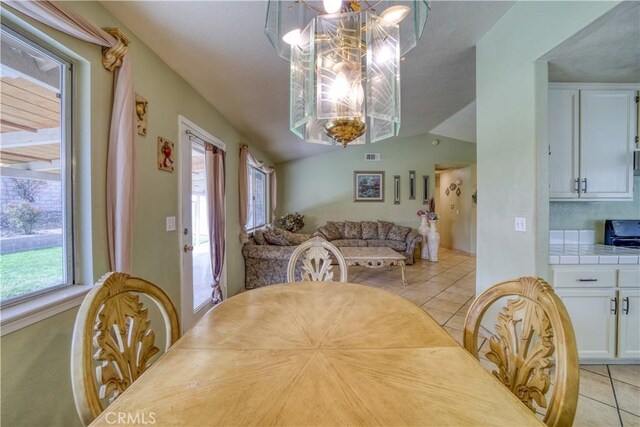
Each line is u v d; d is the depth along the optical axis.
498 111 2.28
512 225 2.13
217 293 3.23
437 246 6.02
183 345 0.97
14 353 1.11
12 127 1.20
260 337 1.04
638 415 1.54
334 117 1.62
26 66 1.26
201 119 2.92
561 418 0.65
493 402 0.68
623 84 2.25
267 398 0.69
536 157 1.93
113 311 0.87
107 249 1.59
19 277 1.22
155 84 2.09
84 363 0.71
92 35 1.39
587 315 1.96
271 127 4.24
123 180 1.59
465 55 2.79
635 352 1.95
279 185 7.18
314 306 1.36
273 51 2.20
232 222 3.81
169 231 2.29
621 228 2.36
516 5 2.07
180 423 0.62
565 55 1.86
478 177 2.57
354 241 6.01
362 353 0.92
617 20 1.59
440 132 6.64
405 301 1.43
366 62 1.69
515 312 0.91
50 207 1.37
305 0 1.67
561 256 1.94
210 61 2.27
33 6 1.11
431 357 0.90
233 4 1.66
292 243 4.54
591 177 2.22
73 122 1.45
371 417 0.63
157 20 1.73
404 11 1.56
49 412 1.24
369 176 6.92
